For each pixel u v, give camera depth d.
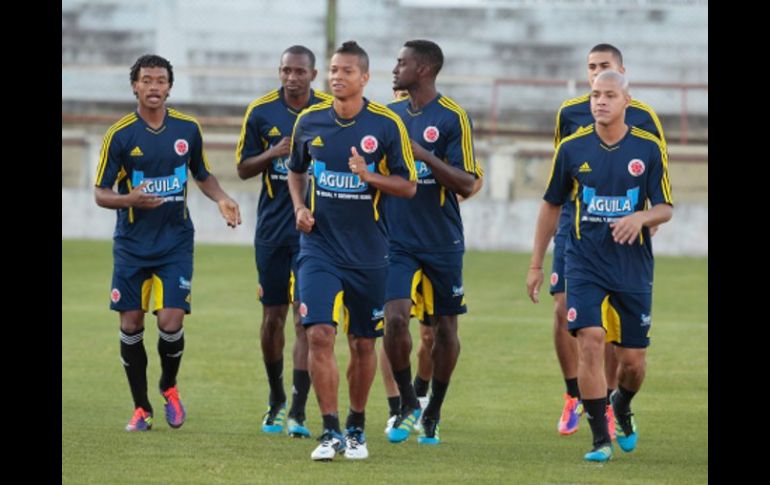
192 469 25.31
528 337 47.94
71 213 78.94
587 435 31.69
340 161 26.91
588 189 27.81
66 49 98.81
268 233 31.86
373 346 27.31
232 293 58.59
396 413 31.41
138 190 29.50
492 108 90.81
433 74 30.78
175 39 98.94
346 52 26.67
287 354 45.44
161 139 30.77
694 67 95.31
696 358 44.09
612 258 27.72
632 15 96.38
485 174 80.75
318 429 31.77
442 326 30.28
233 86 97.81
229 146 83.50
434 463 26.59
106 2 98.75
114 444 28.44
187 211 31.28
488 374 40.91
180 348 30.58
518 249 76.44
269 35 99.12
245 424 32.34
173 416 30.83
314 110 27.31
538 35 97.12
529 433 31.72
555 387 38.84
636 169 27.59
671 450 29.12
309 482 24.00
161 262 30.70
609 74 27.59
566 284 28.11
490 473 25.41
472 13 97.75
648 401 36.69
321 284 26.64
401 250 30.34
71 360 42.94
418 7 97.94
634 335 28.06
